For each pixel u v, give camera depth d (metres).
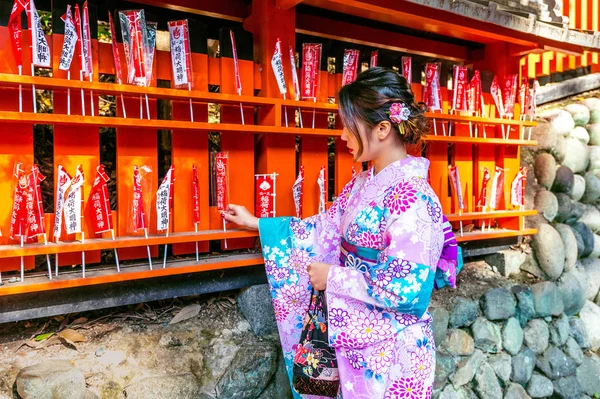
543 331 3.23
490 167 3.25
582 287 3.81
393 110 1.48
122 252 2.05
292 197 2.38
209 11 2.39
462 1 2.37
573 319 3.67
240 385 2.04
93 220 1.87
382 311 1.51
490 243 3.28
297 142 2.94
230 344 2.14
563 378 3.26
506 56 3.29
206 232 2.11
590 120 4.66
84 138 1.91
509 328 3.02
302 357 1.69
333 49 2.79
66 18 1.74
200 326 2.19
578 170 4.17
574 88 5.51
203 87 2.14
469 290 3.05
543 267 3.46
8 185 1.77
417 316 1.52
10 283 1.73
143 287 2.04
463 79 2.92
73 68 1.86
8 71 1.75
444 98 3.07
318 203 2.48
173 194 2.12
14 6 1.63
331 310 1.52
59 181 1.75
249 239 2.37
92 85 1.76
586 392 3.39
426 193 1.48
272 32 2.27
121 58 1.96
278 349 2.19
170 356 2.01
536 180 3.76
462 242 3.13
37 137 2.43
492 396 2.81
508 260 3.35
